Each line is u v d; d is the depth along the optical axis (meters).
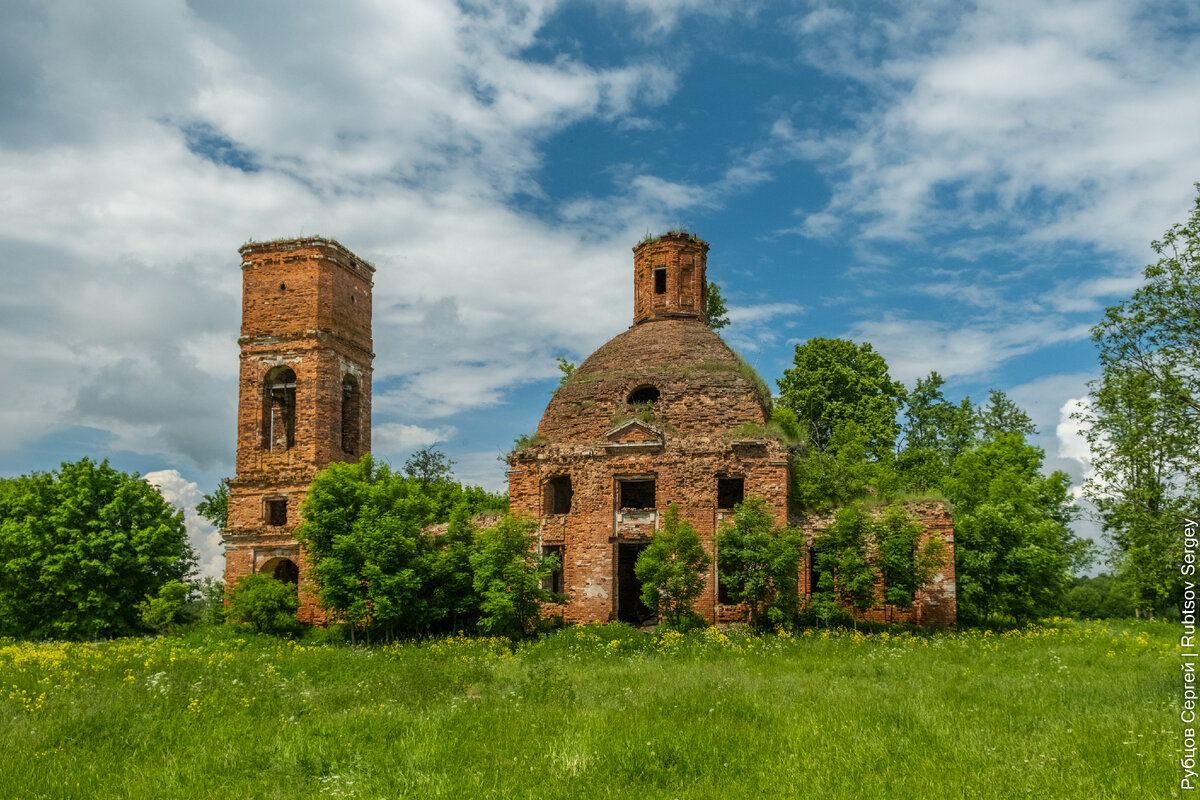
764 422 35.66
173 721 14.68
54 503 41.94
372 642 32.06
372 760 11.98
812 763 11.31
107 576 40.84
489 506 49.16
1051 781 10.20
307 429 39.06
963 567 35.06
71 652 27.61
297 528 35.97
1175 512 17.55
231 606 35.75
